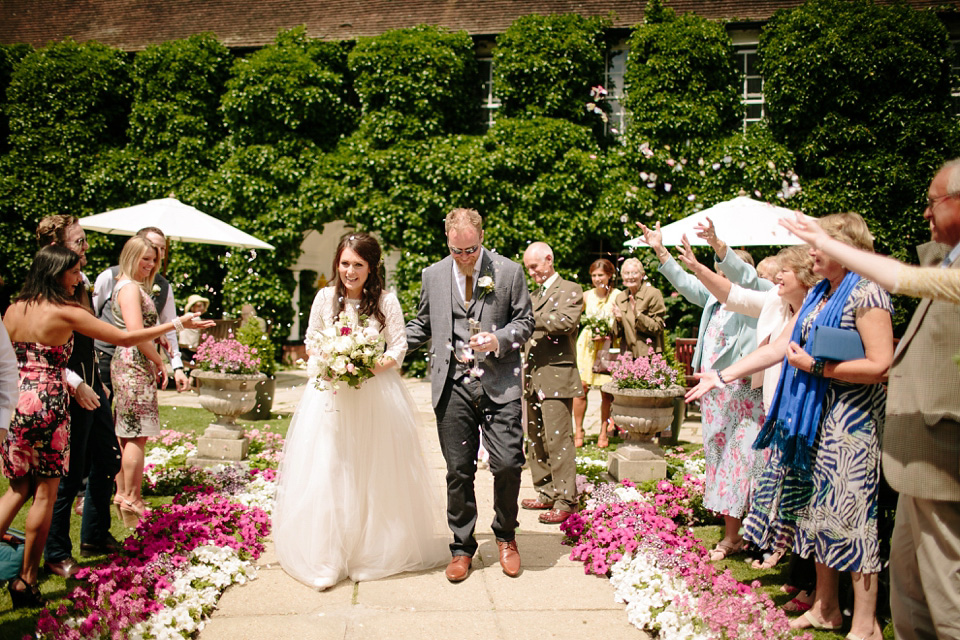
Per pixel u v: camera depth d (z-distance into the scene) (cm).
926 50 1159
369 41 1327
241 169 1344
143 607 287
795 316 322
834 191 1195
